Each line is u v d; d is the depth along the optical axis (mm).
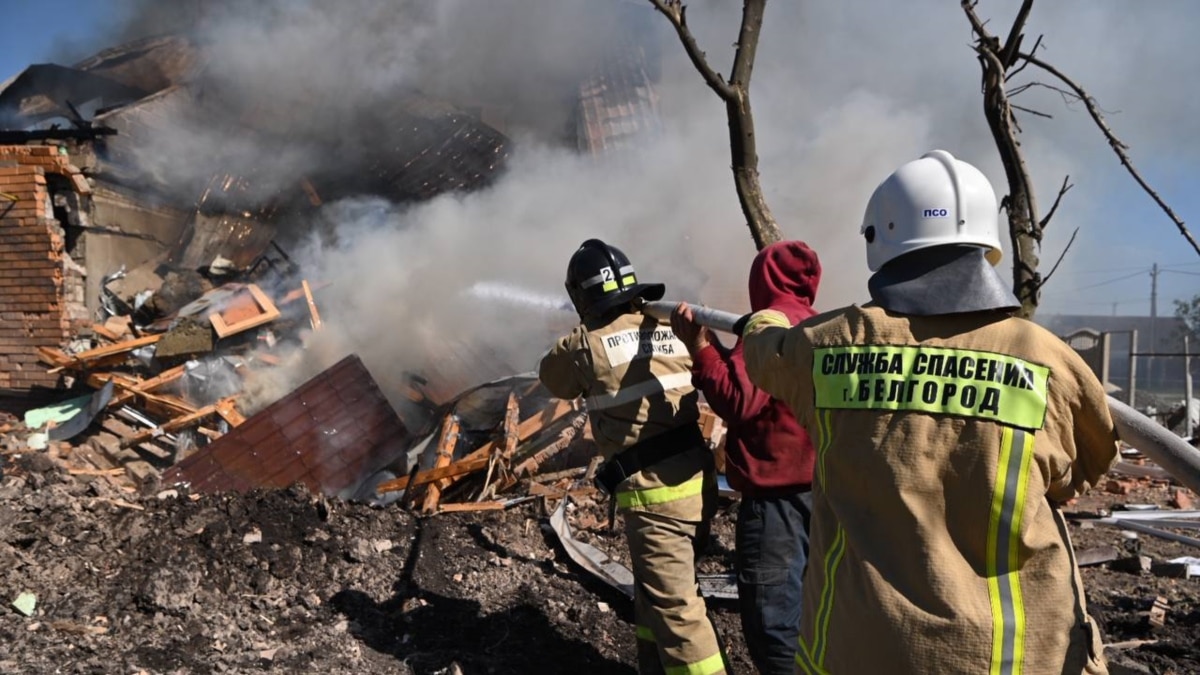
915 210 1855
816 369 1902
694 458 3225
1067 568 1728
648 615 3137
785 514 3018
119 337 9445
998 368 1730
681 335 2992
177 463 7316
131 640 3334
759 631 3006
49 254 9461
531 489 5547
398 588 3984
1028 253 4355
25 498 4098
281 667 3256
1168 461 1880
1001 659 1646
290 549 4105
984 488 1687
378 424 6992
